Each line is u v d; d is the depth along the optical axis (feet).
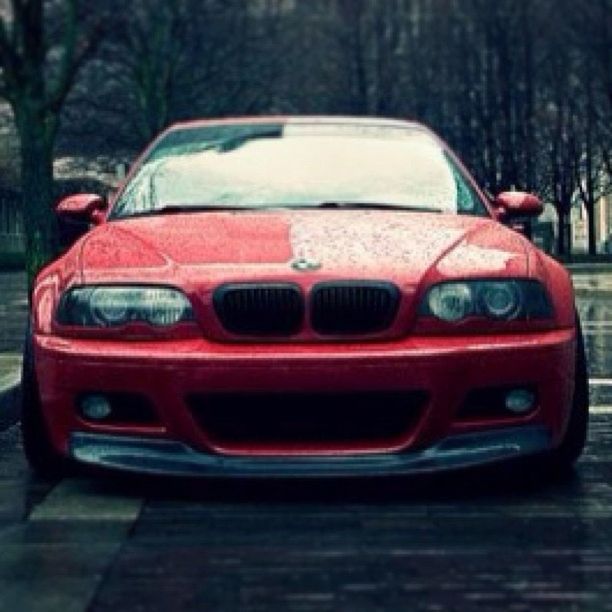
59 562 17.47
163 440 21.22
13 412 32.27
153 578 16.60
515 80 165.68
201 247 22.58
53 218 59.00
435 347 21.07
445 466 21.09
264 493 22.13
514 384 21.50
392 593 15.81
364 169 27.55
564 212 186.39
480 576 16.60
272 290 21.20
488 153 168.45
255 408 20.95
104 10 68.49
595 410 32.73
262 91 158.92
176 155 28.40
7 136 146.00
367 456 20.98
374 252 22.21
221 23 144.46
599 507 20.92
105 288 21.90
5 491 22.89
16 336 58.75
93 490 22.58
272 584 16.26
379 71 184.03
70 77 62.18
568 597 15.64
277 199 26.43
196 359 20.80
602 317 71.77
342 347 21.02
